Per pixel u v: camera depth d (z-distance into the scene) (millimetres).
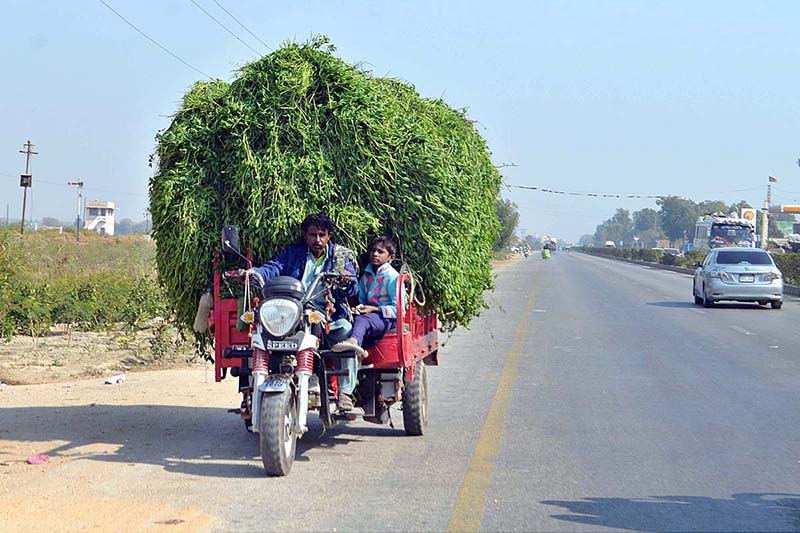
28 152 66250
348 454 7945
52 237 46500
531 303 27766
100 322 18094
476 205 9461
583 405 10484
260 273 7523
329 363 7828
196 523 5848
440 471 7344
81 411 9781
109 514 6023
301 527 5805
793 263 41469
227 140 7992
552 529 5859
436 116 9297
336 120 8023
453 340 17531
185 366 13453
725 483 7059
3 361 13594
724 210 176375
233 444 8227
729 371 13312
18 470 7219
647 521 6059
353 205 8031
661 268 69938
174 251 8062
